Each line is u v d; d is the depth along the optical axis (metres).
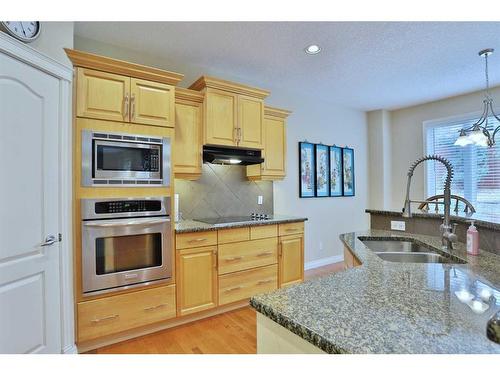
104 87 2.12
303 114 4.15
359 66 3.17
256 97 3.12
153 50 2.79
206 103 2.79
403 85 3.78
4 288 1.56
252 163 3.16
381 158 4.91
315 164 4.27
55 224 1.85
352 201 4.80
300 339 0.77
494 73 3.38
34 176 1.72
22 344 1.64
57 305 1.86
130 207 2.18
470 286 1.00
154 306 2.29
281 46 2.72
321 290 0.97
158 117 2.34
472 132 2.83
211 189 3.25
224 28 2.41
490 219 1.74
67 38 2.04
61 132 1.90
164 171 2.36
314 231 4.28
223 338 2.27
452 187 4.25
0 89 1.54
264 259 2.93
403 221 2.28
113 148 2.15
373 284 1.02
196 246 2.50
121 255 2.16
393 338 0.66
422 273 1.16
